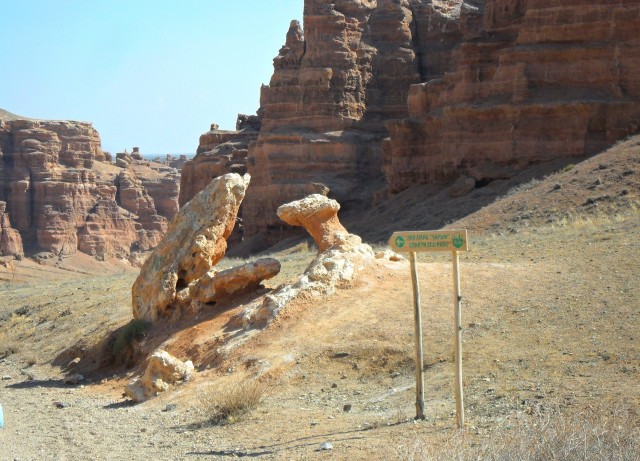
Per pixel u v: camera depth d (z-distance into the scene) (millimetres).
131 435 15117
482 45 51625
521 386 13773
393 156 58812
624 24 46469
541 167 46312
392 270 21094
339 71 69062
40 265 142250
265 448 13070
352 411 14617
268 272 22484
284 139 67875
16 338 30328
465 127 50312
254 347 18609
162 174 176625
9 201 150000
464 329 17062
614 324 15867
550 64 47969
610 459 9938
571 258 22172
